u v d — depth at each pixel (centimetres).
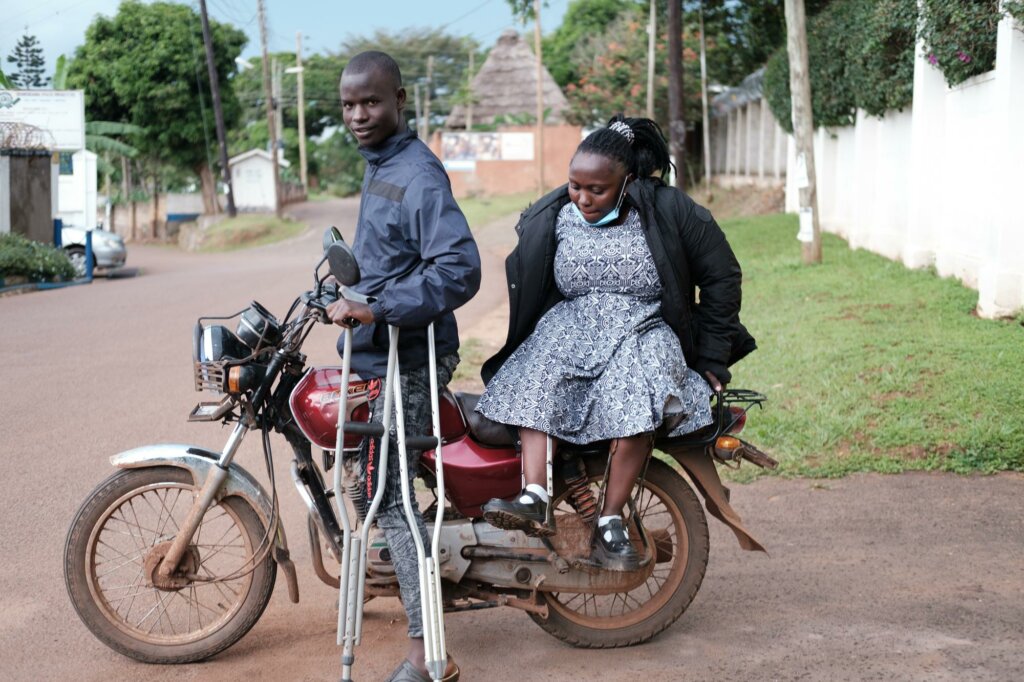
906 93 1245
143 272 2480
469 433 370
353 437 355
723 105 3247
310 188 7369
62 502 571
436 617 328
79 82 4225
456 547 366
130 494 378
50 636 407
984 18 924
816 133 1838
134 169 4984
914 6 1086
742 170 3062
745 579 454
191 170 4556
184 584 382
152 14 4206
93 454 665
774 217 2031
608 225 367
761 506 544
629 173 369
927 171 1177
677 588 392
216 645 381
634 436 354
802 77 1320
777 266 1349
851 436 620
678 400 354
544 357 360
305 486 364
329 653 390
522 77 4962
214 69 3953
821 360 766
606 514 364
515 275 375
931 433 609
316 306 338
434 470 365
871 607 418
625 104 3316
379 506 349
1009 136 862
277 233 3850
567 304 377
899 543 487
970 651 376
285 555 382
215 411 368
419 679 344
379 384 349
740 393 398
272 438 705
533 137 4209
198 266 2700
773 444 618
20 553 496
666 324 372
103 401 814
